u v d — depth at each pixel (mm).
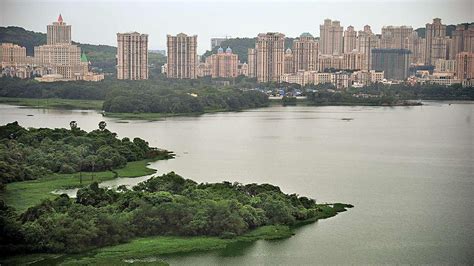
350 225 143750
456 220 147500
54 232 124625
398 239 134125
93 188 148625
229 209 137625
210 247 127688
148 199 139625
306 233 138000
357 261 121438
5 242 121938
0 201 138750
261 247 128750
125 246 126688
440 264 119688
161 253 123812
